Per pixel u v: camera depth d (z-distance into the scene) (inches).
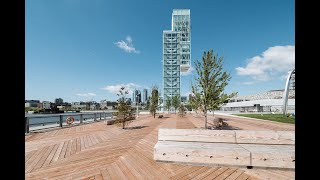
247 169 195.0
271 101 2349.9
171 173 187.2
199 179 172.9
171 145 230.1
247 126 627.2
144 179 173.6
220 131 249.1
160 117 1084.5
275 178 173.9
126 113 565.9
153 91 1153.4
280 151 198.5
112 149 288.2
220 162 201.8
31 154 261.4
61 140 370.3
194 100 419.8
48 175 184.5
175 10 3371.1
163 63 3218.5
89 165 213.0
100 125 665.6
